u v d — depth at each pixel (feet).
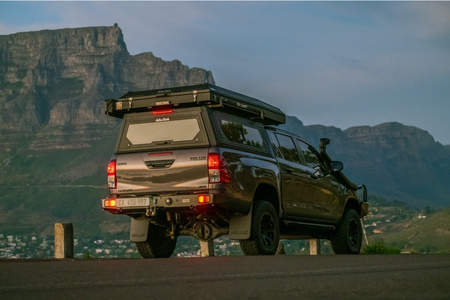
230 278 16.66
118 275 17.87
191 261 25.13
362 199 44.47
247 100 34.99
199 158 31.53
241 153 33.01
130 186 32.91
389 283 14.87
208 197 30.91
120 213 33.42
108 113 34.09
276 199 35.14
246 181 32.55
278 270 19.80
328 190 40.01
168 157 32.17
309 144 40.68
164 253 35.70
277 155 36.22
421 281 15.33
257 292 13.04
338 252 41.93
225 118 33.12
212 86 32.76
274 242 33.96
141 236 34.71
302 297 12.20
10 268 21.17
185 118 32.48
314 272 18.88
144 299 11.96
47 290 13.88
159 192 32.24
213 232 33.65
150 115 33.35
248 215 32.53
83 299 12.09
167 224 33.96
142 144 33.09
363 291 13.23
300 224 36.96
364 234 53.57
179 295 12.52
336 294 12.70
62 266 22.09
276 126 38.93
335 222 40.81
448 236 269.85
